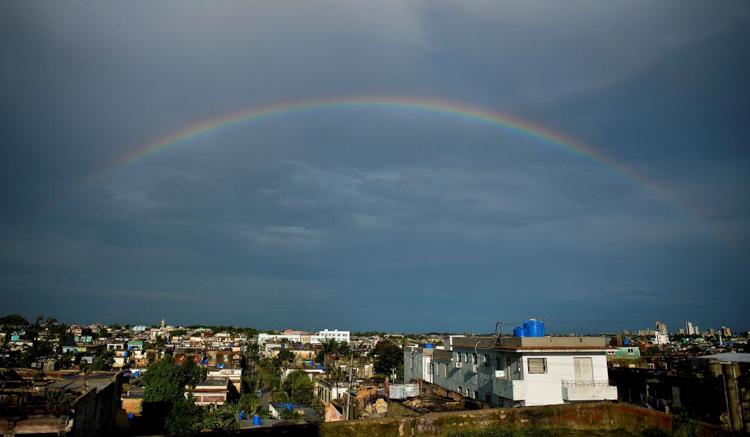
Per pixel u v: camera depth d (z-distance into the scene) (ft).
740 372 44.11
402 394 147.84
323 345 508.12
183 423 165.07
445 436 31.65
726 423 39.32
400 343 541.34
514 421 34.04
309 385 264.11
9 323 495.41
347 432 29.58
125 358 336.90
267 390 333.42
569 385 104.53
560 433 33.60
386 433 30.40
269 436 27.76
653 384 113.91
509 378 109.50
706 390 95.86
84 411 74.49
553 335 113.29
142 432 161.79
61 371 117.39
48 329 483.10
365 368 320.29
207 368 279.49
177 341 579.89
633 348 184.03
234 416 174.50
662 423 33.42
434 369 161.89
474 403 122.72
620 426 35.19
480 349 125.90
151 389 180.45
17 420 59.16
